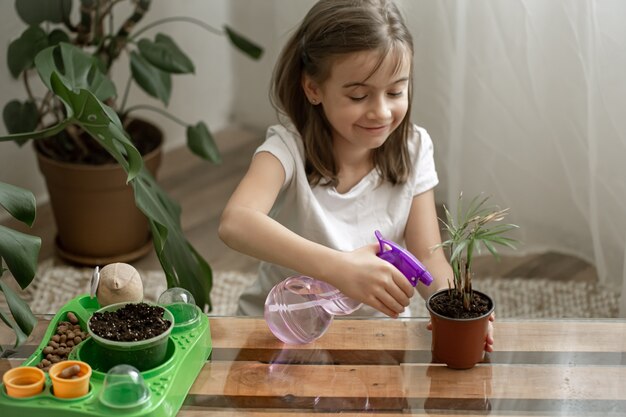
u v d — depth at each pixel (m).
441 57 2.17
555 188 2.22
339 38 1.34
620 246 2.10
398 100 1.39
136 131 2.42
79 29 2.15
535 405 1.12
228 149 2.96
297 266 1.29
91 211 2.24
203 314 1.22
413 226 1.59
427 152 1.61
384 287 1.23
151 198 1.55
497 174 2.22
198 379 1.17
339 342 1.24
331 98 1.39
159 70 2.23
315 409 1.12
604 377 1.18
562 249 2.32
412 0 2.14
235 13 2.91
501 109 2.15
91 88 1.71
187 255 1.62
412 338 1.25
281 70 1.52
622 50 1.92
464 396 1.14
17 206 1.30
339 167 1.54
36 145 2.25
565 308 2.14
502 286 2.23
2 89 2.38
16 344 1.20
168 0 2.73
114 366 1.09
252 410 1.11
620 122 1.97
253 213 1.36
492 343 1.23
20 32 2.37
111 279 1.22
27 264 1.27
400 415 1.11
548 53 2.06
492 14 2.06
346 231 1.56
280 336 1.24
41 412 1.04
